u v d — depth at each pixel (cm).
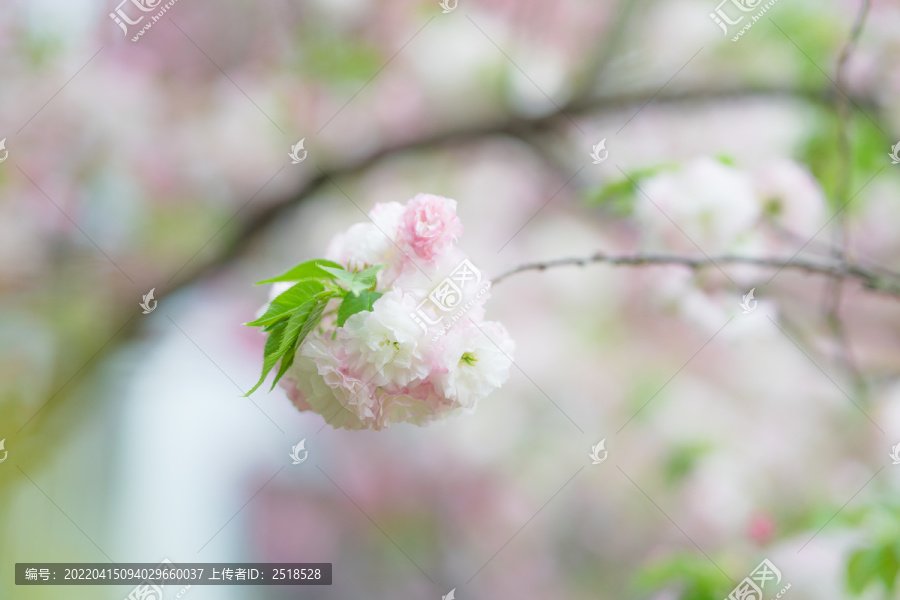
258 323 104
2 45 191
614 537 250
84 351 185
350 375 104
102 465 201
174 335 209
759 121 203
